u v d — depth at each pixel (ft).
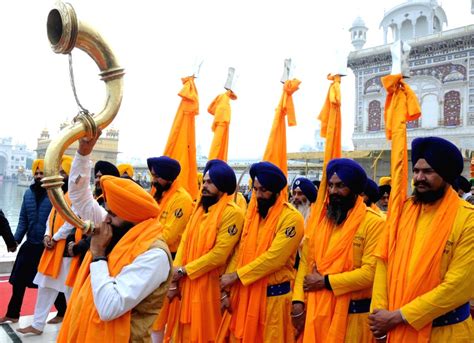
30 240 16.81
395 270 8.30
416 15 87.71
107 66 6.07
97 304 6.29
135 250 6.70
